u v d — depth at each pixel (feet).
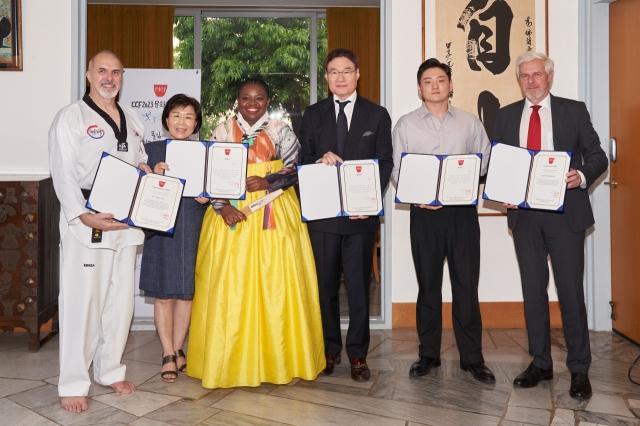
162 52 21.52
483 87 13.46
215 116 22.43
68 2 12.84
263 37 22.38
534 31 13.47
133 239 9.37
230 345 9.58
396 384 9.98
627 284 12.69
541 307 9.93
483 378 10.06
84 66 13.10
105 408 8.91
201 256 10.03
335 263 10.22
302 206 9.68
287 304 9.88
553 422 8.45
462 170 9.66
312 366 9.85
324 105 10.28
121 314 9.47
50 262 12.69
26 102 12.89
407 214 13.62
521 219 9.88
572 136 9.62
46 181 12.38
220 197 9.48
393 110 13.55
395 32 13.46
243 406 9.01
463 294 10.18
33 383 10.05
